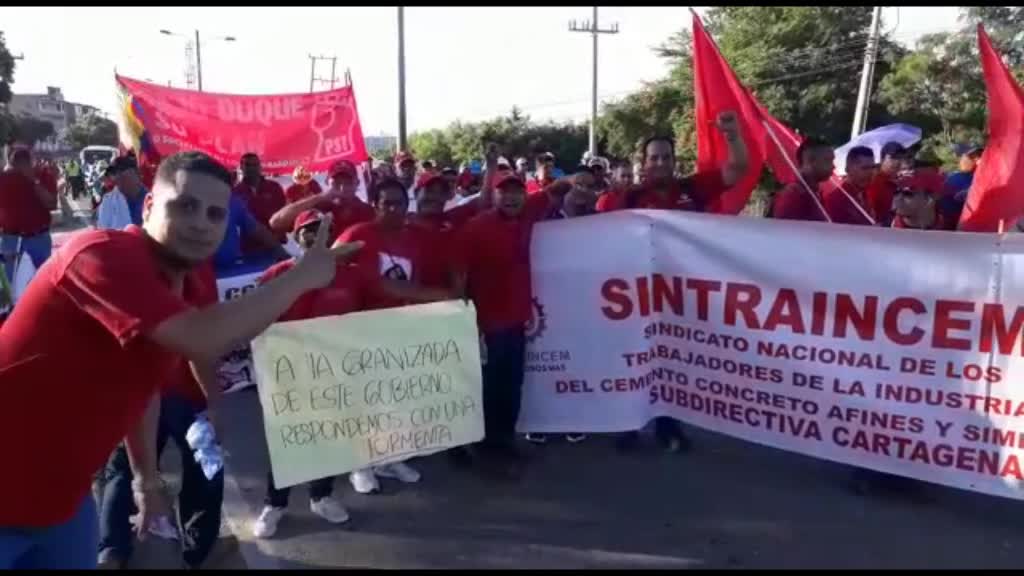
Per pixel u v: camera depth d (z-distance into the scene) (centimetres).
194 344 206
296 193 888
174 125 1009
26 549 237
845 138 4153
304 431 412
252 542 440
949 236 456
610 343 553
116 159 868
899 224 575
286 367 406
